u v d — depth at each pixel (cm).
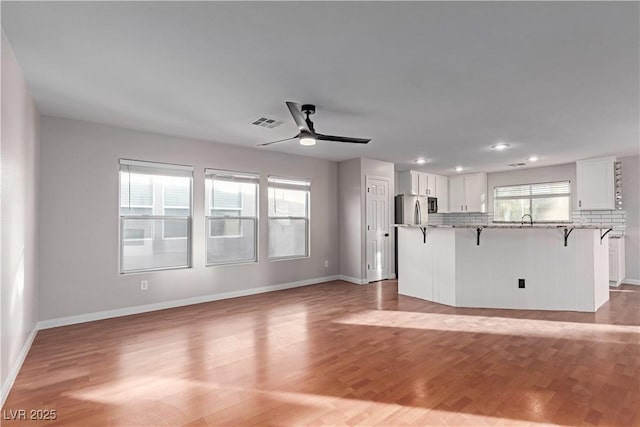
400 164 686
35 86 293
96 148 401
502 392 232
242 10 186
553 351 303
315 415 206
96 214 400
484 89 299
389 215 663
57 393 232
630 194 600
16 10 185
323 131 435
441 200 812
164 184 456
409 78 277
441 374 259
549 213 699
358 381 248
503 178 761
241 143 504
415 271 510
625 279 607
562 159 622
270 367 271
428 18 195
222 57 242
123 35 213
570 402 219
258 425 197
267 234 557
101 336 341
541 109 350
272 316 412
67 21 197
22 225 279
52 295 371
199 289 480
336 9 186
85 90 302
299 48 229
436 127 417
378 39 218
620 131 431
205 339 333
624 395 227
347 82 285
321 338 336
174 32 209
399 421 200
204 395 229
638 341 327
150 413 208
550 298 438
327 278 639
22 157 274
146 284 435
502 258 448
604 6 182
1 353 218
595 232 429
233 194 522
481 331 357
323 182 637
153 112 362
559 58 243
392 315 415
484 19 195
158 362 281
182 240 471
